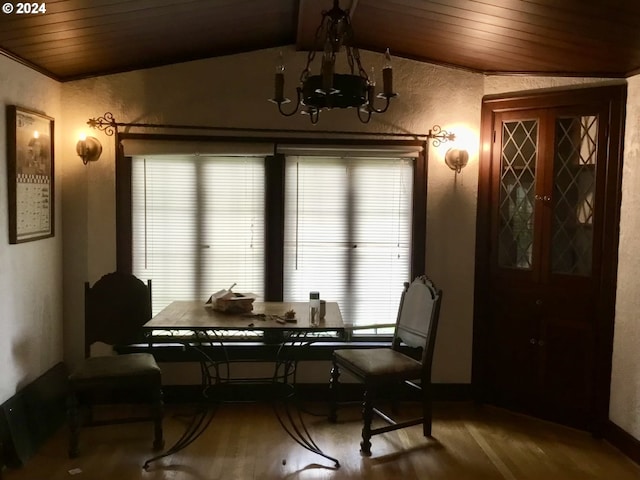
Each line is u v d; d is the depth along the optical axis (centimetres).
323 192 382
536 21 274
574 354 341
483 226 377
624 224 315
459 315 384
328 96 216
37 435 309
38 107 327
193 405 374
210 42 340
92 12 259
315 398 383
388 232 387
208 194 376
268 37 350
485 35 308
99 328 337
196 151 364
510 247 370
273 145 368
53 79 347
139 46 323
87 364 311
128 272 370
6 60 290
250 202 379
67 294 367
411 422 325
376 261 388
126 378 301
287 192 380
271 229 378
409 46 354
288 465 294
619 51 288
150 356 329
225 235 379
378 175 383
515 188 366
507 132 367
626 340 311
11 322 297
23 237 305
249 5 288
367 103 232
